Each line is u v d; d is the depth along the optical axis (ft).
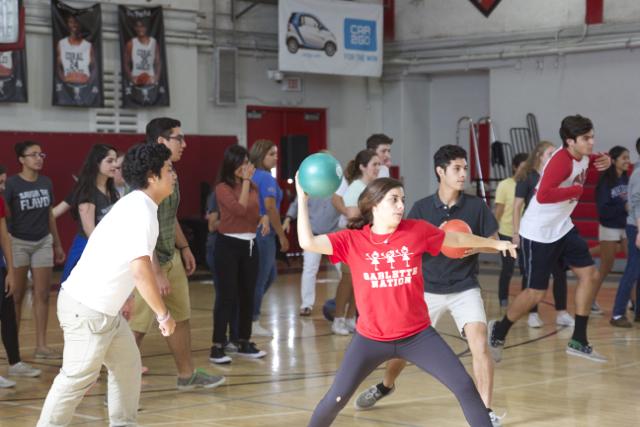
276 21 65.41
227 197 27.91
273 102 65.57
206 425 21.40
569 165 26.30
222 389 25.17
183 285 24.27
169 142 23.32
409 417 22.02
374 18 66.33
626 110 60.80
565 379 26.22
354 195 32.63
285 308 41.29
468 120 67.36
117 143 56.29
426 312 17.26
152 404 23.49
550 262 26.94
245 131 64.13
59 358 29.63
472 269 21.52
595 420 21.74
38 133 53.88
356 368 16.99
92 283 17.10
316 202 35.22
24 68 52.80
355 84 69.82
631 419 21.84
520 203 34.50
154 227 17.29
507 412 22.49
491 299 43.57
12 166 53.01
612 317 35.65
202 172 60.70
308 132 68.28
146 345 32.14
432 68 68.59
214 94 62.23
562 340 32.40
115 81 56.59
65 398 17.40
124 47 56.44
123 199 17.38
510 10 65.00
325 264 61.41
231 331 29.99
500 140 66.33
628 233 34.88
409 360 17.10
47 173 54.19
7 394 24.75
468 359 29.30
